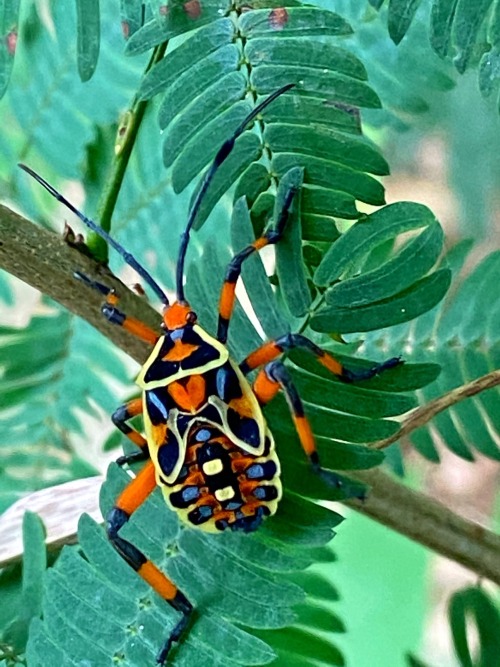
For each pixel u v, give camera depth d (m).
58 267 0.24
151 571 0.22
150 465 0.23
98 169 0.28
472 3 0.22
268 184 0.23
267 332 0.23
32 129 0.28
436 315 0.26
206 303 0.24
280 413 0.23
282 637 0.24
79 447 0.29
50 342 0.29
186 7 0.23
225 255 0.25
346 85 0.23
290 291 0.23
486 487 0.34
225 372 0.23
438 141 0.30
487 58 0.22
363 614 0.32
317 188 0.23
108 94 0.28
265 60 0.23
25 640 0.24
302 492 0.23
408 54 0.27
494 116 0.30
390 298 0.23
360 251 0.23
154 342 0.24
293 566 0.23
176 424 0.23
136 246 0.28
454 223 0.31
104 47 0.28
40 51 0.28
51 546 0.25
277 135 0.23
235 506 0.23
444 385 0.26
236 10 0.23
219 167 0.23
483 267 0.26
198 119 0.23
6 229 0.24
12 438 0.28
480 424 0.26
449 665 0.31
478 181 0.30
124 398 0.28
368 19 0.27
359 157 0.23
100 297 0.24
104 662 0.22
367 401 0.23
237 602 0.22
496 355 0.25
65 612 0.23
